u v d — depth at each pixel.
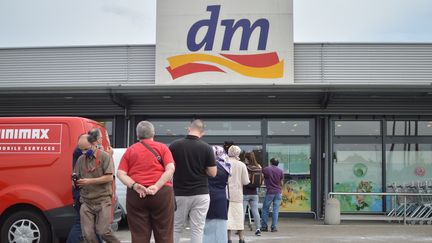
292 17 15.43
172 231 6.18
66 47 16.39
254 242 10.31
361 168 15.72
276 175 12.31
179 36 15.55
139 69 16.19
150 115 15.97
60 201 8.21
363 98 15.11
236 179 9.54
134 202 6.00
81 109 15.94
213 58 15.43
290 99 15.28
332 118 15.78
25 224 8.35
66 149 8.37
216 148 7.66
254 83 15.24
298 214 15.55
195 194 6.76
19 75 16.45
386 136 15.73
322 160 15.65
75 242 7.84
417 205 15.03
